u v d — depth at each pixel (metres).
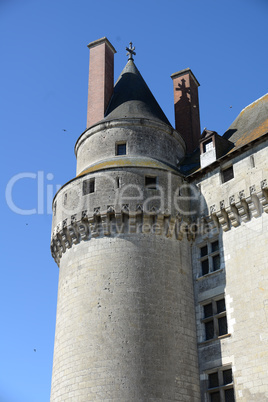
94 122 33.59
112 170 28.97
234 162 27.95
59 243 29.72
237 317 25.11
